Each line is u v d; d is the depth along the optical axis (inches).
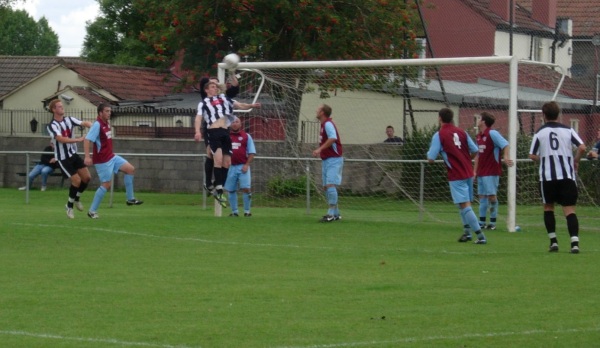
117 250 788.6
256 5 1624.0
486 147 1008.2
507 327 486.3
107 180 1002.1
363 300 561.9
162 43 1723.7
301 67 1090.7
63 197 1535.4
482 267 701.9
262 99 1362.0
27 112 2361.0
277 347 441.7
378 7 1638.8
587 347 444.8
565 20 2133.4
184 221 991.0
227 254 771.4
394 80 1369.3
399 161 1138.0
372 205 1326.3
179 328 481.7
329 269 690.2
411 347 442.0
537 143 789.2
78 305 542.9
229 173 1088.2
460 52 1936.5
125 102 2316.7
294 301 558.3
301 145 1412.4
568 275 660.1
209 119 1003.9
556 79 1694.1
